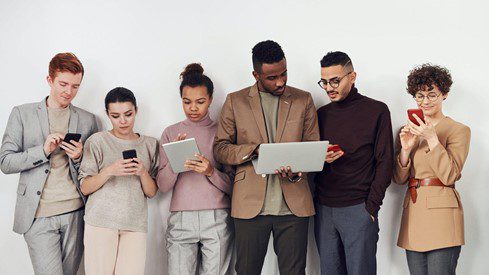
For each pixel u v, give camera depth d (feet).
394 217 10.75
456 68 10.79
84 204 10.23
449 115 10.81
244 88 10.17
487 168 10.78
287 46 10.91
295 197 9.48
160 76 11.02
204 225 9.95
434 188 9.58
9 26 11.12
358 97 9.85
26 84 11.12
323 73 9.67
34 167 9.89
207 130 10.27
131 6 11.02
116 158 9.98
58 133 9.76
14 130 10.02
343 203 9.64
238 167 9.73
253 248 9.52
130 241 9.82
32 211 9.82
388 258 10.78
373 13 10.85
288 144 8.77
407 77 10.68
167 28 11.01
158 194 10.94
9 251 11.17
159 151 10.51
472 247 10.81
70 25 11.05
